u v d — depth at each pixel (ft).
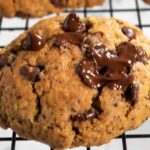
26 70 0.76
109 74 0.75
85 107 0.74
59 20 0.84
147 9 1.08
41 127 0.74
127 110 0.75
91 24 0.82
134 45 0.79
